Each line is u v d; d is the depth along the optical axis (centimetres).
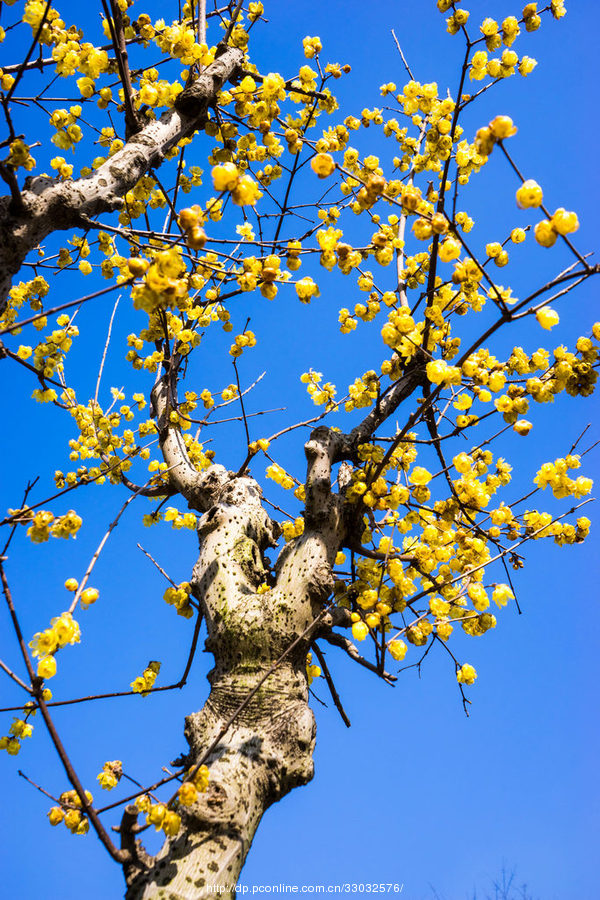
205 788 256
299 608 345
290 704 323
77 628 233
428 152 451
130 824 270
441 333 382
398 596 376
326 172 285
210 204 401
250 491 430
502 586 365
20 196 273
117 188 318
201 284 385
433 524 396
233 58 408
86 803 237
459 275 361
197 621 372
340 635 357
